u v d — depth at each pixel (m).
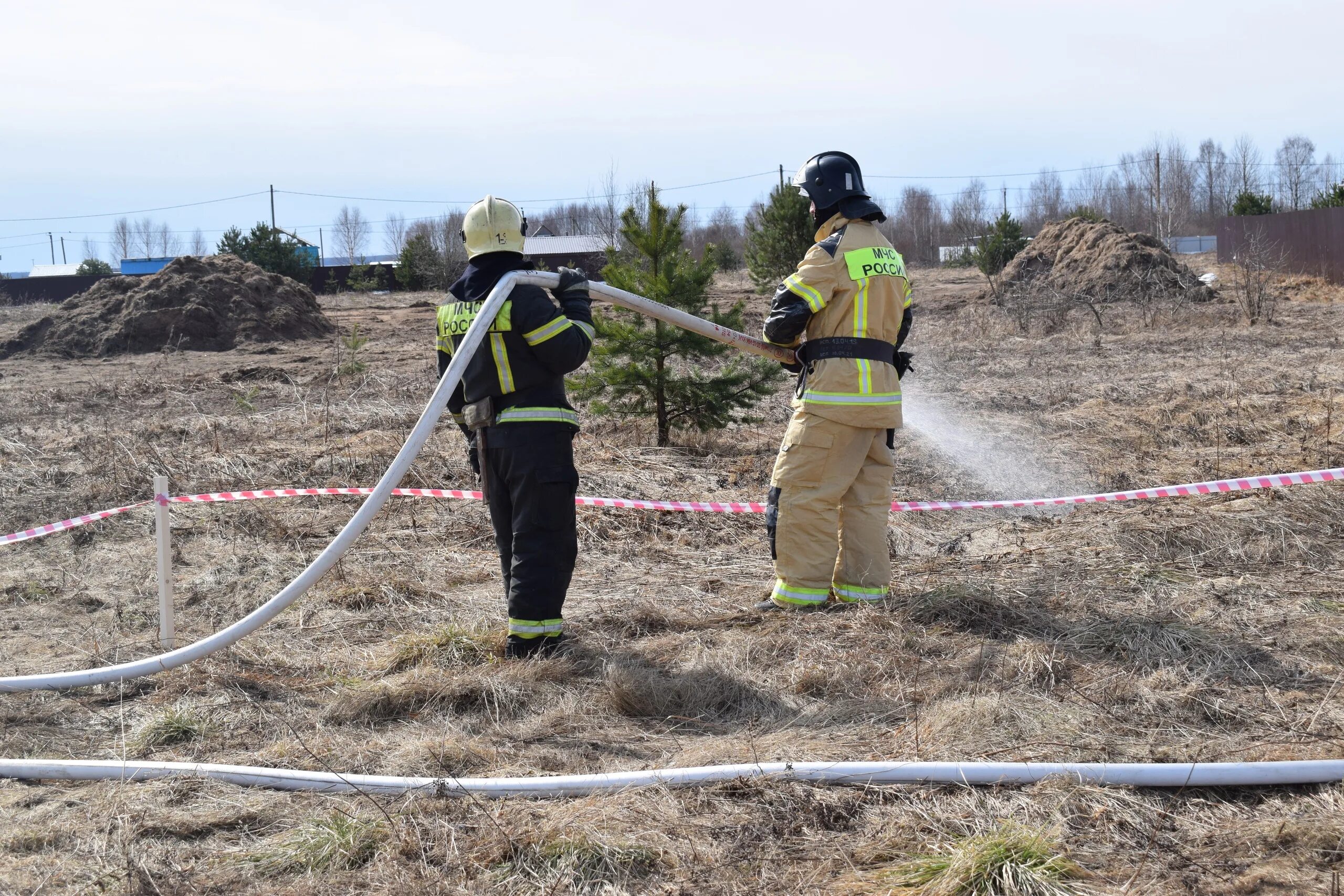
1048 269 28.34
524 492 4.34
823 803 2.87
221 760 3.43
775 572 5.55
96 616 5.25
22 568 6.10
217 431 9.92
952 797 2.90
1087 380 12.80
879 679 3.89
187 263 23.50
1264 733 3.28
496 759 3.34
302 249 40.12
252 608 5.23
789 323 4.66
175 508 7.19
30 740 3.60
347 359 17.69
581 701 3.86
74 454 9.39
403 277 42.94
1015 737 3.30
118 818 2.92
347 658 4.48
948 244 69.62
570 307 4.42
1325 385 10.87
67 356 21.33
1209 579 4.91
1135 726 3.39
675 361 11.06
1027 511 6.85
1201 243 60.00
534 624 4.32
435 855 2.70
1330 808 2.73
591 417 10.33
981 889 2.44
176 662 4.03
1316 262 27.50
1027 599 4.65
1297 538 5.45
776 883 2.54
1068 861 2.53
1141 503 6.66
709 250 9.10
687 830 2.76
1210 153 81.19
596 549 6.24
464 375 4.44
